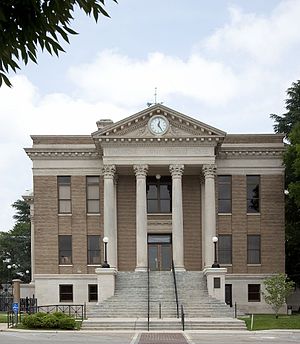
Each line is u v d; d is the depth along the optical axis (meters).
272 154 59.72
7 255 108.19
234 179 59.62
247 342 30.62
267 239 59.22
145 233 55.69
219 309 45.34
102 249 58.69
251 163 59.81
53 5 6.07
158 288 50.03
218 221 59.34
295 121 72.06
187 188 60.16
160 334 35.84
